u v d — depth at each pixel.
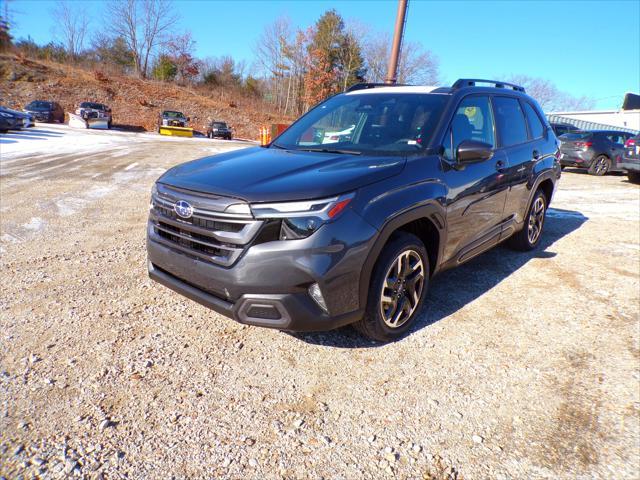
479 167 3.56
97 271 3.98
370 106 3.75
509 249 5.14
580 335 3.16
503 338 3.09
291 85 56.22
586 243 5.48
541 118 5.06
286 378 2.55
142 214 6.13
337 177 2.59
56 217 5.81
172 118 35.41
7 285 3.61
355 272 2.51
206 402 2.32
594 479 1.91
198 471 1.89
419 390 2.48
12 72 39.16
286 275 2.37
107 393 2.35
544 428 2.21
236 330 3.06
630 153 10.93
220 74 60.38
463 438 2.13
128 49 54.72
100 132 27.72
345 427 2.18
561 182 11.32
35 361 2.60
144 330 3.01
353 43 52.12
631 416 2.31
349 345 2.93
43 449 1.96
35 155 12.64
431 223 3.07
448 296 3.78
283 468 1.92
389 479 1.88
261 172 2.77
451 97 3.55
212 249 2.55
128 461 1.92
